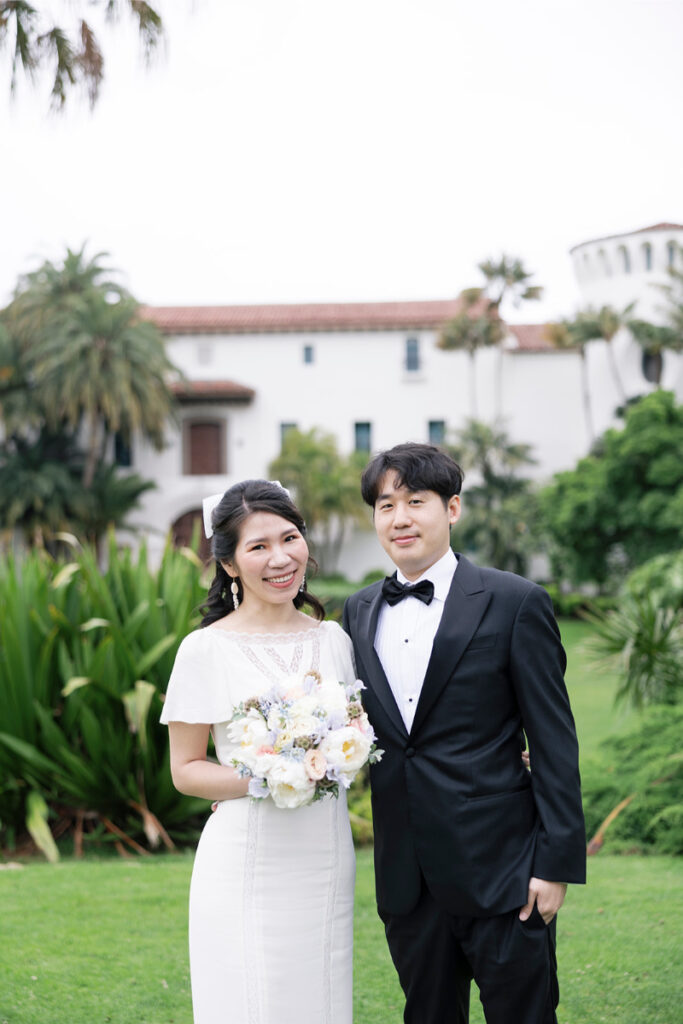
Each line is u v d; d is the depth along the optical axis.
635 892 4.57
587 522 24.36
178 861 5.58
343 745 2.25
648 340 34.03
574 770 2.38
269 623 2.60
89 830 6.14
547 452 35.25
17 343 31.69
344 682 2.58
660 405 23.56
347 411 35.41
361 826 5.80
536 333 37.72
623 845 5.53
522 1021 2.38
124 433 33.38
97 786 5.80
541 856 2.34
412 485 2.50
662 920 4.12
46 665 5.93
